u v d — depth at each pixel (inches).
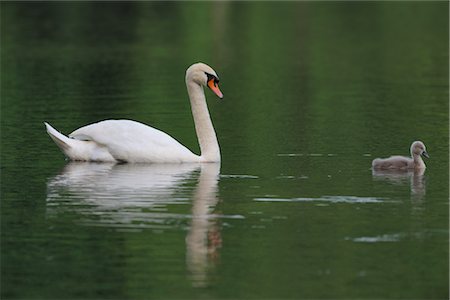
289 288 563.8
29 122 1052.5
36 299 552.1
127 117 1082.7
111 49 1663.4
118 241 638.5
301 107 1167.0
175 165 851.4
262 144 946.7
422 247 625.3
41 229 661.9
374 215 689.6
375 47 1712.6
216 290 562.6
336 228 661.3
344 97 1239.5
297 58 1592.0
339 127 1037.2
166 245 629.9
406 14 2154.3
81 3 2322.8
